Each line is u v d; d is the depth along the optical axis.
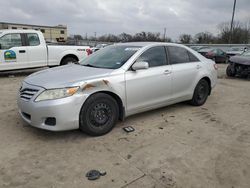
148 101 4.45
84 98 3.56
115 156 3.26
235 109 5.55
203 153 3.40
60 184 2.65
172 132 4.10
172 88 4.84
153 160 3.18
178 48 5.16
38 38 9.44
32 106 3.48
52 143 3.58
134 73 4.16
